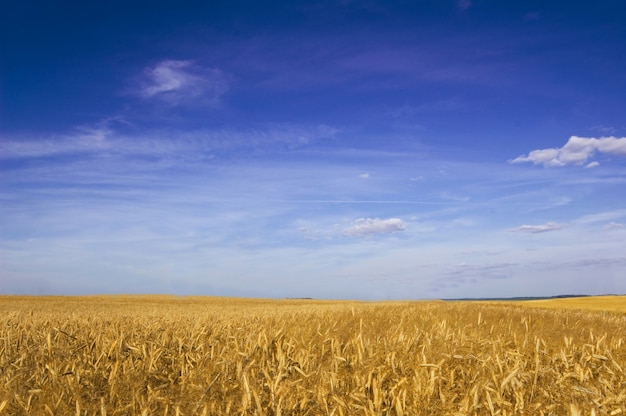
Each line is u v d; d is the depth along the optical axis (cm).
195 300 6669
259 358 912
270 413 707
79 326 1170
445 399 741
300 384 795
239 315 1855
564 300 5903
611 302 5484
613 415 736
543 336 1321
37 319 1270
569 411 743
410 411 711
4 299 5534
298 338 1095
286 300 7300
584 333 1547
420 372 800
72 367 814
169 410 716
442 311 2206
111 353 891
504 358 941
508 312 2241
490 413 717
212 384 773
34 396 700
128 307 3678
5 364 816
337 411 714
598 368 938
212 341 1007
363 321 1539
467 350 971
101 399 678
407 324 1509
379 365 878
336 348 958
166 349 952
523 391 781
